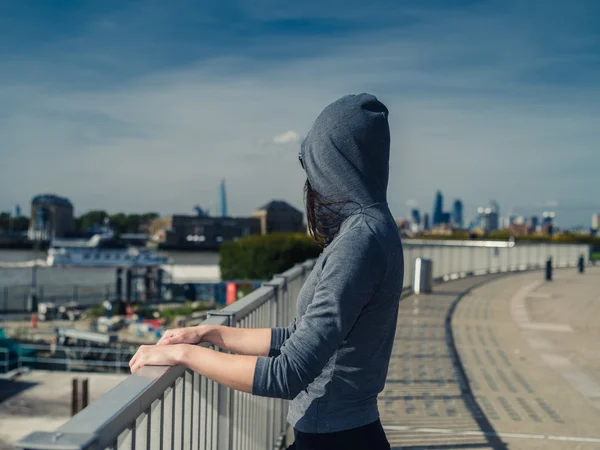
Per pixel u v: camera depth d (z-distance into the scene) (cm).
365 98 179
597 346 948
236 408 312
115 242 16225
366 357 170
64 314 5528
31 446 105
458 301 1543
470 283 2156
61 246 16725
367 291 162
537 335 1048
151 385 155
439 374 747
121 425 131
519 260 3297
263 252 3189
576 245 3703
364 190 173
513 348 926
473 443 504
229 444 289
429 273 1736
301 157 185
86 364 3878
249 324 332
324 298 160
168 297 5738
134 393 144
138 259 10225
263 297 373
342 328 159
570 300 1606
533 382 718
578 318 1264
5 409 2900
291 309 541
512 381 720
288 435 512
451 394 659
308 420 173
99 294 6762
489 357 856
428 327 1111
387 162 180
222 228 17938
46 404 3022
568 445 503
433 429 539
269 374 159
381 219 170
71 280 9738
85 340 4112
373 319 169
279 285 448
